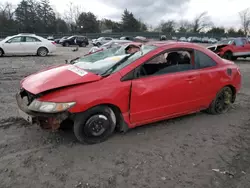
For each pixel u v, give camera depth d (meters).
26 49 14.57
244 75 9.52
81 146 3.16
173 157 3.00
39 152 3.00
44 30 63.47
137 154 3.04
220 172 2.72
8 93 5.70
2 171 2.60
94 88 2.97
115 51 4.30
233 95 4.68
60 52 19.55
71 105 2.81
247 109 4.94
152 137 3.52
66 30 63.84
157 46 3.66
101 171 2.67
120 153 3.04
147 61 3.38
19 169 2.65
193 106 4.00
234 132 3.80
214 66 4.18
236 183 2.54
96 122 3.14
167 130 3.78
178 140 3.46
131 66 3.27
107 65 3.45
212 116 4.45
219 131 3.81
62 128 3.45
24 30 61.22
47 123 2.90
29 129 3.63
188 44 3.93
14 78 7.62
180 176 2.62
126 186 2.44
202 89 4.01
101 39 31.67
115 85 3.10
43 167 2.70
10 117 4.06
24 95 3.35
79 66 3.70
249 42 14.81
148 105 3.42
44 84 2.96
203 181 2.55
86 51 21.44
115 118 3.33
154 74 3.47
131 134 3.58
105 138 3.32
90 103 2.92
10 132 3.52
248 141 3.50
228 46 14.36
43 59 13.42
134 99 3.26
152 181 2.53
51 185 2.41
